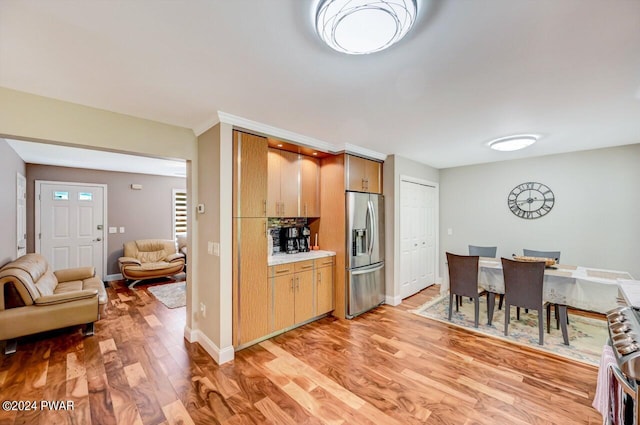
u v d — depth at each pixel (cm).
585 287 272
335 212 374
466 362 253
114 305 412
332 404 197
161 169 556
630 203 370
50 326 281
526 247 449
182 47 154
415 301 434
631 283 213
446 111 248
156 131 270
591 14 127
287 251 373
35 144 363
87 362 252
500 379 227
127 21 133
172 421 180
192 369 241
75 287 380
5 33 140
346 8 117
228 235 261
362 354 268
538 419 183
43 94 211
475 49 156
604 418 120
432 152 408
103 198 564
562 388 215
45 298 282
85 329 323
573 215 409
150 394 207
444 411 191
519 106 238
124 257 549
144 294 469
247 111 249
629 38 145
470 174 507
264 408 193
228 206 262
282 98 221
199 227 292
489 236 486
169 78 189
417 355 266
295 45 152
